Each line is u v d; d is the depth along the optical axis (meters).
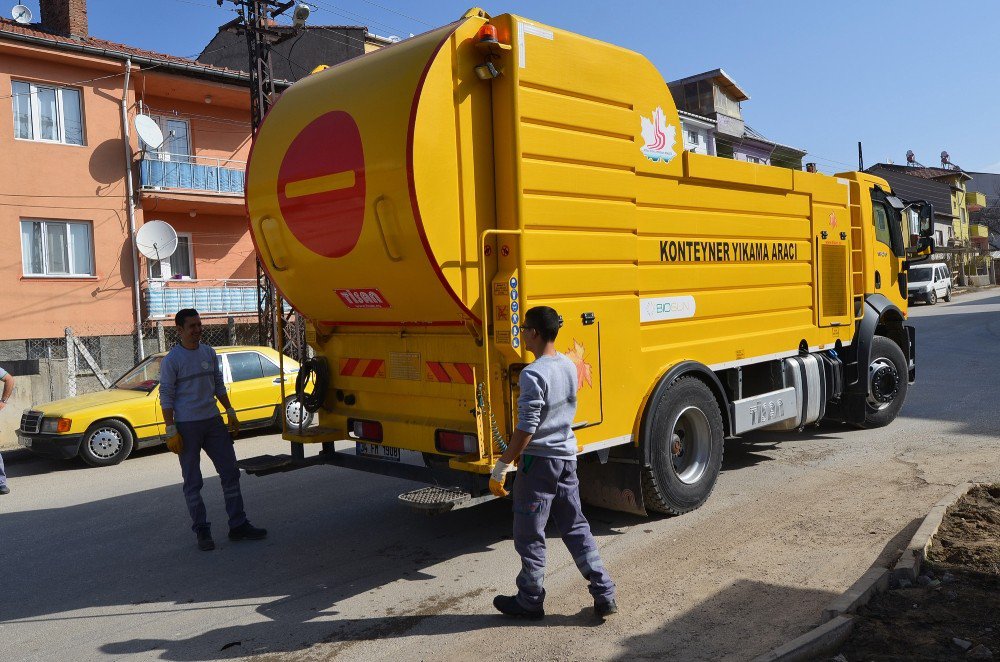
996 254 71.19
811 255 8.20
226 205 21.19
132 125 20.05
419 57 4.84
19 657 4.38
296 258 5.79
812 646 3.80
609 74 5.65
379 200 4.87
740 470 7.79
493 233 4.95
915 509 6.13
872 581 4.49
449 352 5.36
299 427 6.39
